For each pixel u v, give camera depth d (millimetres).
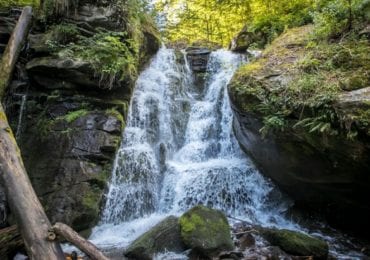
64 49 7250
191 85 10227
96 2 7730
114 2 7797
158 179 7508
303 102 5094
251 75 6262
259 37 10266
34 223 3768
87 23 7574
